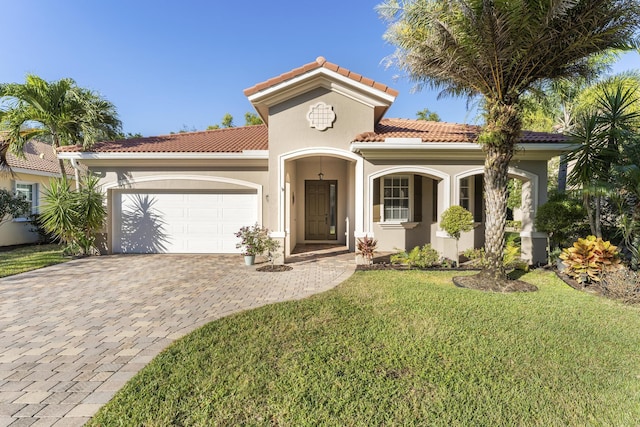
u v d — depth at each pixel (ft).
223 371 13.56
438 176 38.96
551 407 11.37
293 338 16.88
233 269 35.27
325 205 56.29
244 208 46.03
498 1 22.93
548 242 36.73
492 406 11.35
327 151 38.88
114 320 20.03
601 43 25.13
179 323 19.48
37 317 20.54
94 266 36.83
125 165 44.50
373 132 39.17
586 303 22.90
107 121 48.16
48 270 34.76
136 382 12.75
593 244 27.91
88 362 14.70
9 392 12.37
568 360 14.70
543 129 70.49
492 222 28.48
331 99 39.24
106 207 44.34
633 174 27.37
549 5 22.26
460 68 27.37
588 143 31.01
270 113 39.09
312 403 11.42
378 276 31.48
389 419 10.63
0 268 35.37
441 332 17.60
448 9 24.86
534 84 30.01
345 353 15.15
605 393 12.25
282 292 26.22
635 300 22.90
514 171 38.73
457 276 31.09
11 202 51.24
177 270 34.78
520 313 20.67
